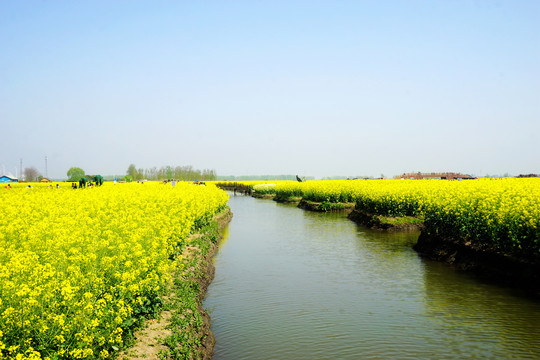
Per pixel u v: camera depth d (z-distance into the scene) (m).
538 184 27.20
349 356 9.15
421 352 9.30
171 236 13.70
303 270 16.59
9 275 7.24
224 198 35.91
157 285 9.45
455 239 17.92
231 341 9.97
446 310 11.81
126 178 83.19
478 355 9.09
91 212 17.55
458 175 77.00
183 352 7.96
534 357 8.93
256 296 13.29
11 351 5.47
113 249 9.63
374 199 28.84
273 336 10.23
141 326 8.52
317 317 11.48
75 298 6.67
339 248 21.02
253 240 23.73
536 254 13.20
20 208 18.33
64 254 8.69
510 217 14.57
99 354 6.57
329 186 46.00
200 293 12.61
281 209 46.09
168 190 31.62
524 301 12.27
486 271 14.95
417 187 30.97
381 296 13.22
